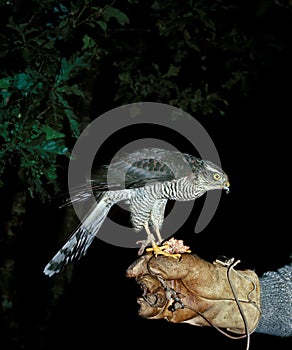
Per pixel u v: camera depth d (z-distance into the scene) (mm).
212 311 3965
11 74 5656
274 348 9375
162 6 8180
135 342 10367
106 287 11727
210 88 9977
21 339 9047
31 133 5094
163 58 9219
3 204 9648
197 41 9172
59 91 5348
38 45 5535
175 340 10289
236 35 9109
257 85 9734
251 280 4051
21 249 11844
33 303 10922
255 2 9398
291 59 10922
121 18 6070
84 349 10195
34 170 5066
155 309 3879
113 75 11211
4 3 5652
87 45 5461
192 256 4047
